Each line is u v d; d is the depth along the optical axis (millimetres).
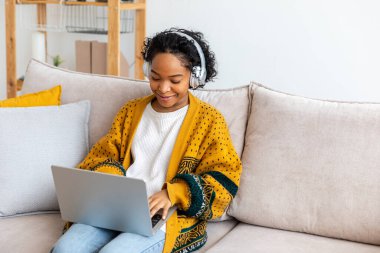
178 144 1680
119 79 1985
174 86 1661
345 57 3066
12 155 1763
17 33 3820
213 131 1675
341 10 3016
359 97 3094
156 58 1650
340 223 1582
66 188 1480
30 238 1594
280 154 1677
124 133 1784
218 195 1604
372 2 2953
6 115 1802
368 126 1606
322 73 3129
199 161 1674
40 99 1935
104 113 1937
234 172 1651
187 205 1550
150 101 1803
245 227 1700
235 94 1836
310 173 1629
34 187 1762
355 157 1591
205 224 1649
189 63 1660
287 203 1645
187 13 3307
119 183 1380
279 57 3186
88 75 2031
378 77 3031
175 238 1529
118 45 3000
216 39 3285
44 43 3461
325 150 1625
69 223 1608
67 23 3736
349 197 1577
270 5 3133
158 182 1652
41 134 1812
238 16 3207
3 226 1674
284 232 1651
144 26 3355
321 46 3094
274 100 1744
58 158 1814
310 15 3074
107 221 1496
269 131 1713
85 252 1469
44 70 2086
